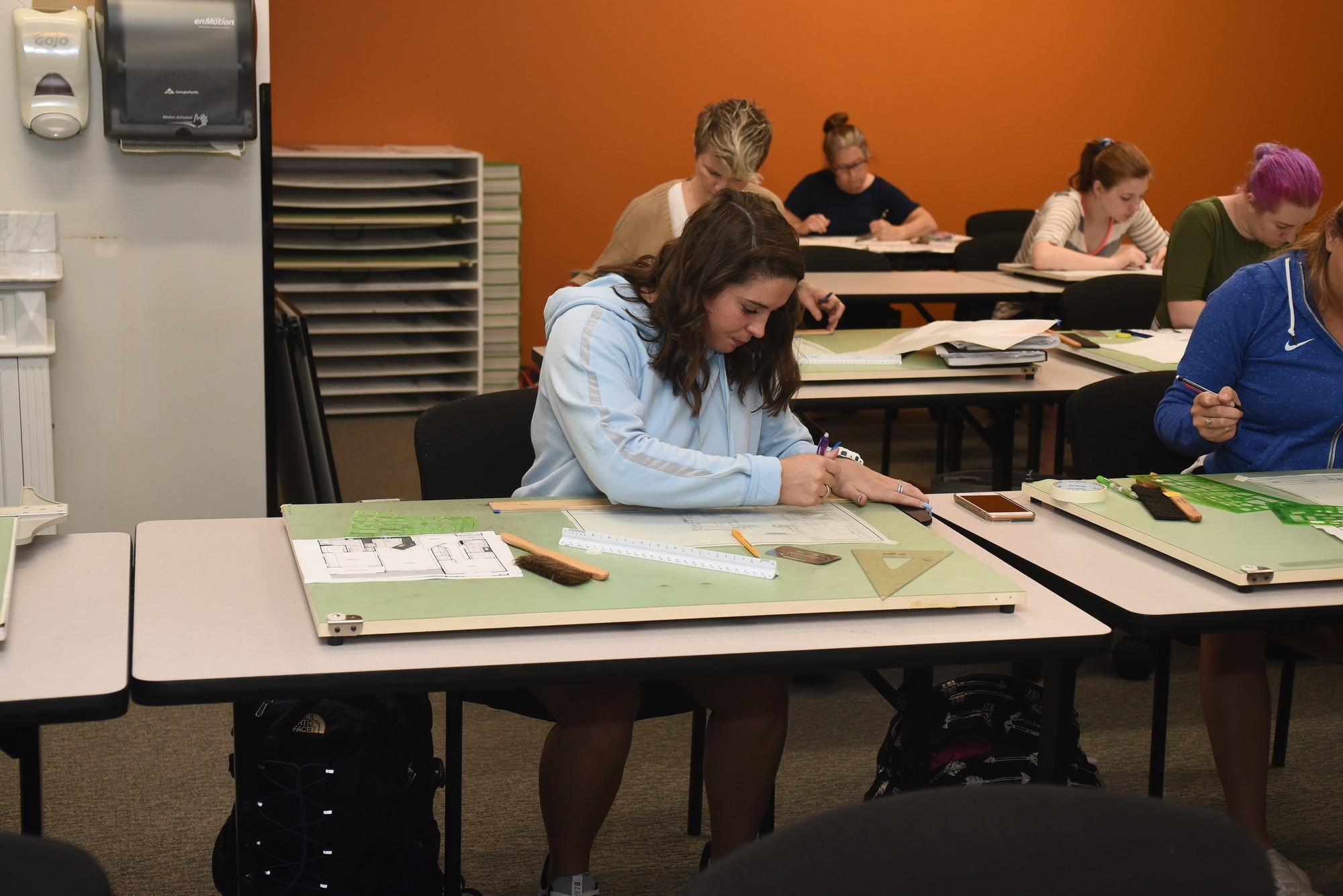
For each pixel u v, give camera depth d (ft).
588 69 18.30
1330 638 6.10
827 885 2.48
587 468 5.25
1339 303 6.36
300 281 16.24
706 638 4.24
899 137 20.07
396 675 3.88
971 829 2.56
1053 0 20.18
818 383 8.54
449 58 17.65
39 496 5.16
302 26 16.93
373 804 5.01
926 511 5.61
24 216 8.52
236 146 8.79
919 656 4.28
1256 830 6.10
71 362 9.00
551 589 4.38
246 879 4.39
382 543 4.77
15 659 3.87
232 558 4.89
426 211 16.63
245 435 9.55
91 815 6.94
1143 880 2.58
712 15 18.67
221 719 8.20
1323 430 6.55
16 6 8.27
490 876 6.49
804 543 5.00
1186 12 20.85
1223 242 10.08
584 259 18.97
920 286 12.87
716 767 5.33
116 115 8.21
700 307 5.37
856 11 19.33
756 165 9.32
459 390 17.24
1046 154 20.83
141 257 8.98
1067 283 12.85
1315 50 21.65
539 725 8.28
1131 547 5.35
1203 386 6.59
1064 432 11.09
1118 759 8.01
